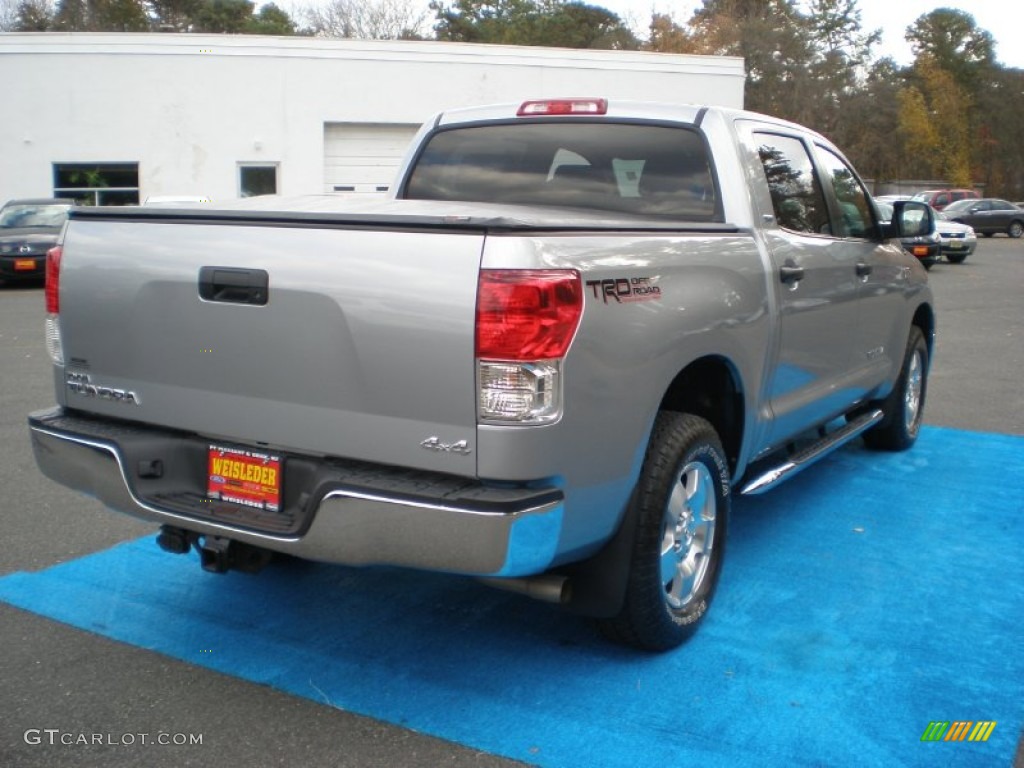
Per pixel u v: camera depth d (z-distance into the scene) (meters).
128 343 3.59
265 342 3.27
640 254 3.39
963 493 6.00
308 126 24.42
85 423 3.79
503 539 2.91
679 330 3.52
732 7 61.88
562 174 4.75
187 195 24.17
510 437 2.93
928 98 67.50
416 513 2.97
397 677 3.66
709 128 4.45
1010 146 69.81
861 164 63.22
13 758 3.12
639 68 25.31
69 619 4.14
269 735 3.26
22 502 5.66
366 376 3.10
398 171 5.26
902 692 3.55
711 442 3.85
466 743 3.21
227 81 24.03
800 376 4.80
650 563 3.54
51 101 23.66
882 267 5.84
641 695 3.52
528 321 2.92
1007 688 3.58
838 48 64.69
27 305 16.05
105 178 24.12
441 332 2.97
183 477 3.59
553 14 63.41
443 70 24.61
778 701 3.48
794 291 4.54
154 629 4.05
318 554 3.16
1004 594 4.46
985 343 12.20
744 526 5.39
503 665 3.75
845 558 4.90
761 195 4.47
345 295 3.10
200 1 62.19
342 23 55.56
